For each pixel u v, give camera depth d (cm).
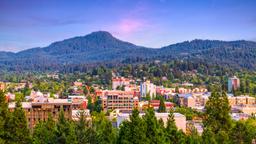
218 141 10994
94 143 10088
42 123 12062
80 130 9925
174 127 9919
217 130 11262
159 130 9356
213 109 11275
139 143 8981
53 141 9719
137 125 9075
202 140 10956
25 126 10112
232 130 12375
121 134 9300
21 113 10069
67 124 9812
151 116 9375
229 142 11262
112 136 11106
